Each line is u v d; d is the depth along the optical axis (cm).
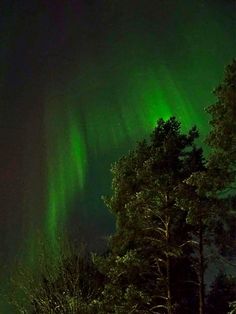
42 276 2166
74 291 2017
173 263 1983
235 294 2064
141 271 1881
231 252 1838
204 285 1966
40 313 2050
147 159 1986
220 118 1602
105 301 1884
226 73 1609
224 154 1598
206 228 1842
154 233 1967
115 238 2006
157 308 1953
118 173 2009
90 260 2288
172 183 1866
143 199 1870
